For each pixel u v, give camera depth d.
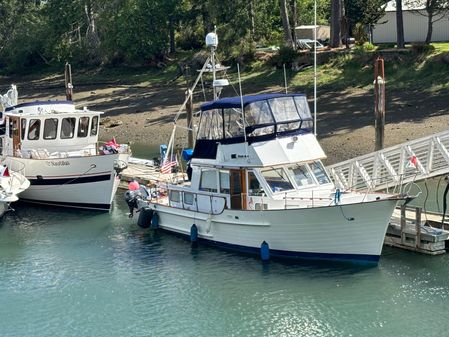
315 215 24.42
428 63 52.03
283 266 25.30
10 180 32.69
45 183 34.06
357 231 24.41
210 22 69.94
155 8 74.75
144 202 30.38
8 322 22.31
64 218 32.72
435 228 26.59
